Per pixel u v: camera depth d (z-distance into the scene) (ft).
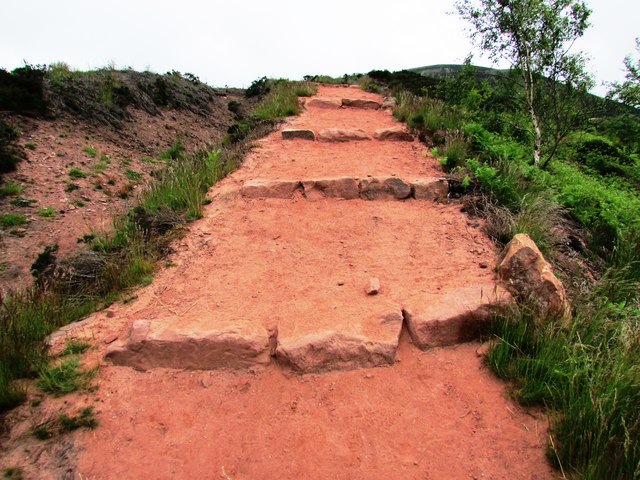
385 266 14.21
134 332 10.80
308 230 16.76
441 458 8.16
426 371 10.19
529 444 8.23
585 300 11.80
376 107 36.68
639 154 39.68
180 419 9.14
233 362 10.45
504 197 17.38
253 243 15.85
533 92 27.66
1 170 23.00
